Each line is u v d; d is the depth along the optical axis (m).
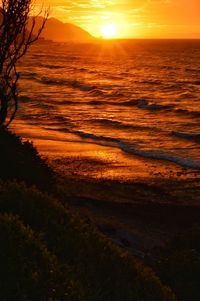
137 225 23.02
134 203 26.98
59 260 7.82
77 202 25.05
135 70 161.75
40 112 66.81
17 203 9.26
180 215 25.53
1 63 20.28
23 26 19.95
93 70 162.50
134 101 82.38
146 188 31.05
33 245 7.26
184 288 11.08
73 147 43.44
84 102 82.25
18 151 19.41
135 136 51.56
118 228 21.41
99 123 60.25
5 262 6.73
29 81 115.31
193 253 12.59
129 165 37.62
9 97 22.05
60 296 6.64
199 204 27.81
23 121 58.47
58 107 74.38
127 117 66.75
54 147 42.75
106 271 8.05
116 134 52.72
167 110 73.44
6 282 6.42
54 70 160.12
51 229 8.69
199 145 46.81
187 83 115.62
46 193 9.97
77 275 7.50
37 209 9.14
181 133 51.84
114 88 106.00
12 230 7.37
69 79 125.31
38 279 6.58
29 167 18.28
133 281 8.13
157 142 48.25
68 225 8.92
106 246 8.68
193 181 33.22
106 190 29.56
